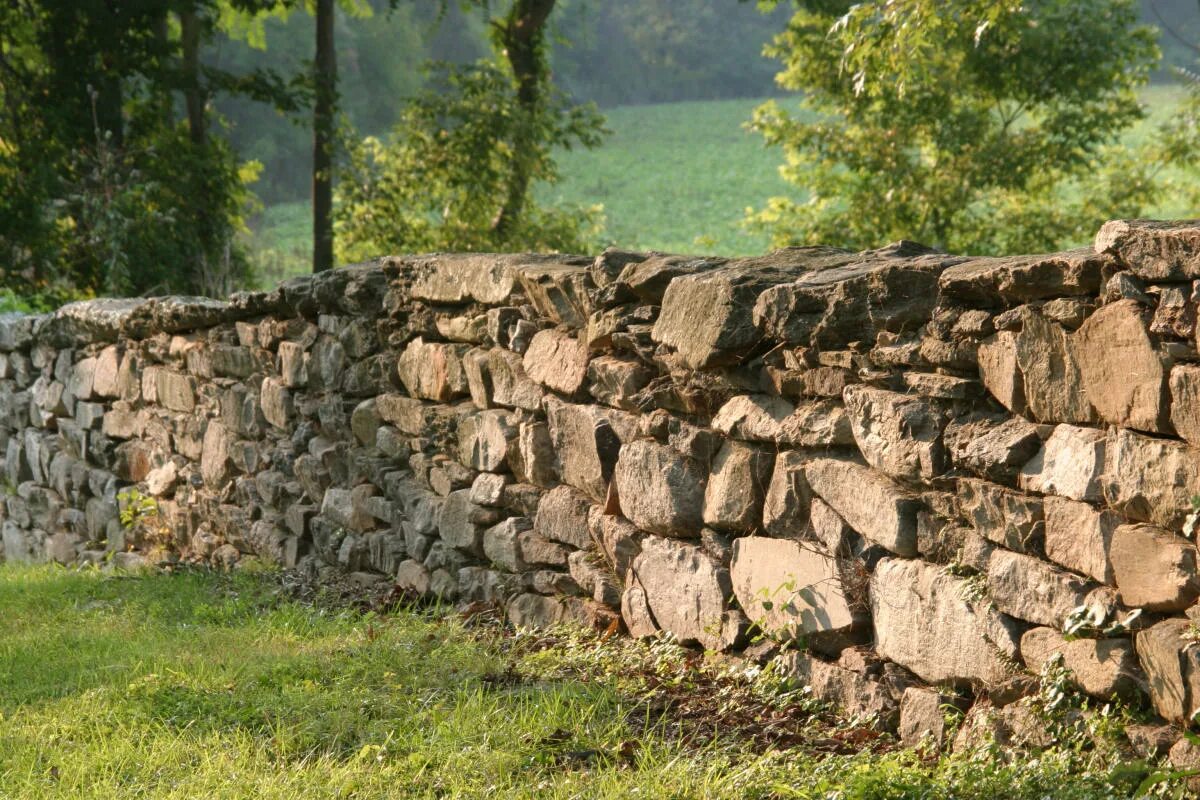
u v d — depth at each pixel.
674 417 4.88
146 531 9.45
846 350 4.09
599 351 5.26
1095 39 20.41
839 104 22.14
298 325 7.71
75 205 18.62
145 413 9.59
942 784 3.32
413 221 21.86
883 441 3.92
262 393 8.05
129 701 4.50
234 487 8.43
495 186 21.09
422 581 6.43
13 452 11.85
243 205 22.77
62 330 10.73
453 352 6.23
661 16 69.06
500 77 21.22
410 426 6.61
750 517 4.51
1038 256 3.57
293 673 4.82
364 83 48.00
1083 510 3.31
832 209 23.44
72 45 19.48
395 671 4.80
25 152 18.91
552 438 5.57
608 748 3.85
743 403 4.54
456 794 3.49
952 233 21.72
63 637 5.96
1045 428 3.49
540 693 4.34
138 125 20.62
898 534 3.86
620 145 54.25
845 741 3.87
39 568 9.43
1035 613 3.44
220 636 5.72
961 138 20.75
